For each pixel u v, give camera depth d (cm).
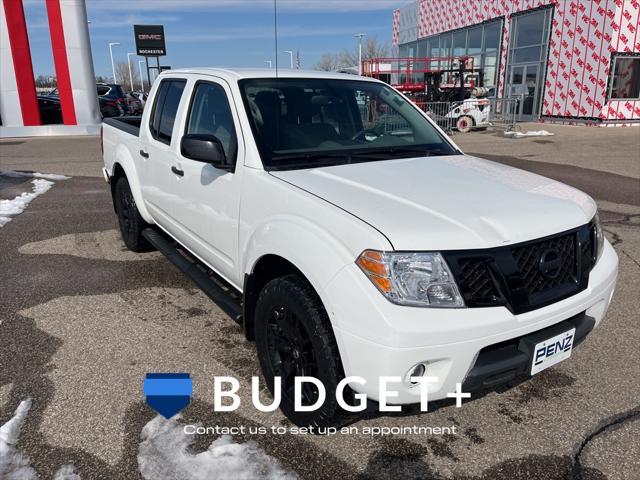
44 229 643
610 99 1966
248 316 304
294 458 250
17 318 394
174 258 420
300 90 353
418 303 216
